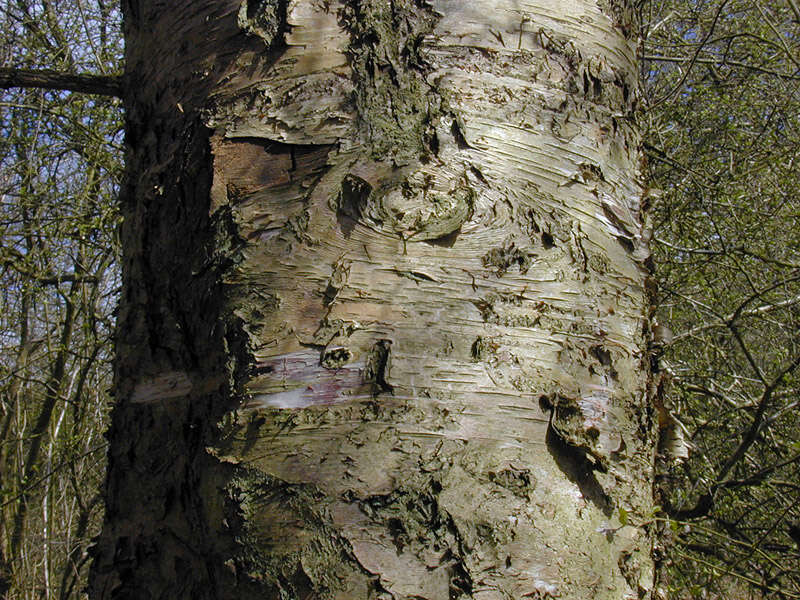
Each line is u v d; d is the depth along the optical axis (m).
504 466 0.93
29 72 1.48
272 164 1.04
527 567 0.90
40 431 5.92
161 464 1.09
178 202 1.14
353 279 0.97
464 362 0.95
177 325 1.11
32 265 5.31
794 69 4.55
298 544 0.89
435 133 1.02
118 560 1.12
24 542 5.98
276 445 0.93
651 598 1.04
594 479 1.00
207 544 0.97
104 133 5.29
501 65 1.09
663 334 1.29
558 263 1.05
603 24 1.23
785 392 3.80
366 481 0.90
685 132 4.70
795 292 4.36
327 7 1.08
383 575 0.86
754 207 4.49
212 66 1.15
